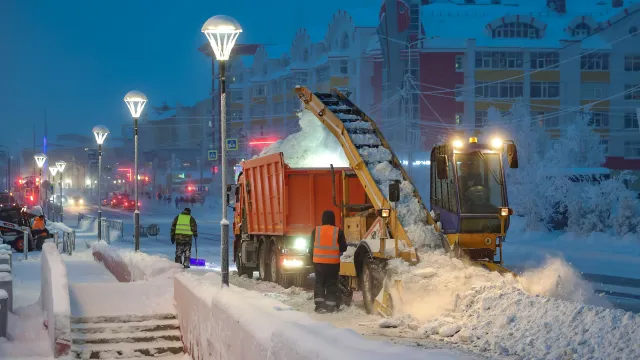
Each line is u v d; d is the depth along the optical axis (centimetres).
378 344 652
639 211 3581
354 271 1552
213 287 1175
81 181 19875
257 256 2238
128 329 1315
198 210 8994
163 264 1702
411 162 6181
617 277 2266
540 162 4294
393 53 8806
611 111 8919
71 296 1456
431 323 1238
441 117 8731
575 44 8856
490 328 1138
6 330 1263
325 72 10256
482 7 9438
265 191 2127
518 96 8838
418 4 8869
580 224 3691
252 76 12031
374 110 9119
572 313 1049
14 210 3984
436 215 1586
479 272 1333
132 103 2564
